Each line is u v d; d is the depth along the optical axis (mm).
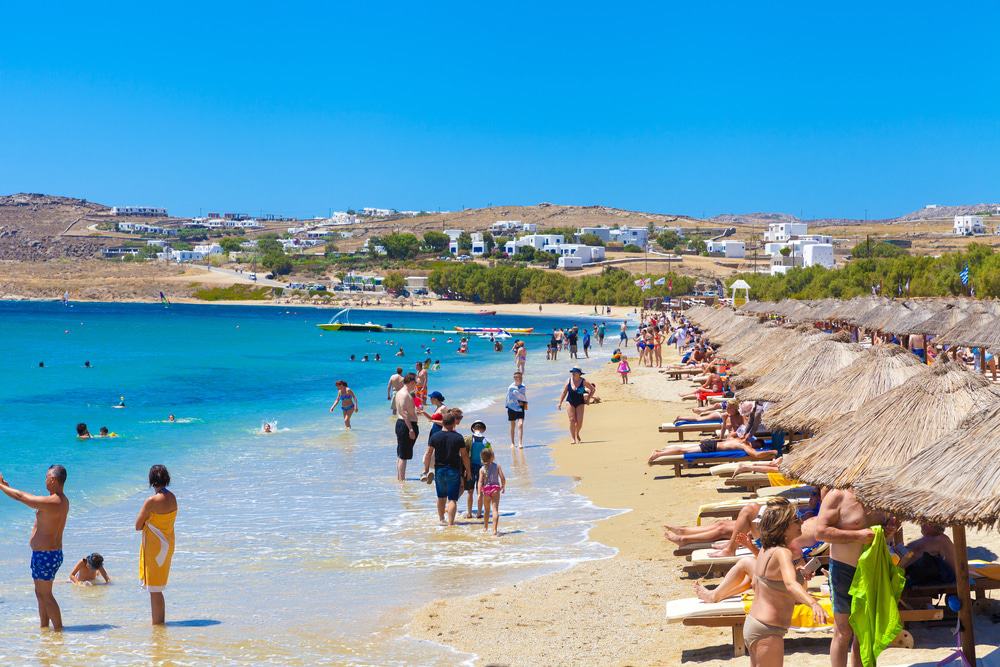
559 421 27266
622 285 174000
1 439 24516
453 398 35188
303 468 19891
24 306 187750
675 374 38750
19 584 11367
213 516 15242
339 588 11008
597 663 8234
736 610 8148
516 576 11258
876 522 7883
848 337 14758
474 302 190250
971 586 8188
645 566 11289
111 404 33562
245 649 8891
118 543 13531
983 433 6766
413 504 16016
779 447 16141
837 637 6992
